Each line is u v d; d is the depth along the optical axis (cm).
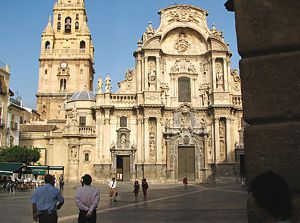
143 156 6319
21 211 2388
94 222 1162
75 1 11250
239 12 526
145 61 6550
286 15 494
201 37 6888
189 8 6900
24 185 4959
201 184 6081
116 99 6600
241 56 530
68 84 10375
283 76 488
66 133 6550
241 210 2359
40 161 6769
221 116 6438
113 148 6334
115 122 6525
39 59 10425
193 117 6612
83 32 10850
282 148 473
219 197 3472
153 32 6725
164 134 6481
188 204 2836
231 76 6838
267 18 504
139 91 6562
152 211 2400
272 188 374
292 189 460
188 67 6806
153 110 6388
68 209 2562
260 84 500
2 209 2508
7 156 5488
